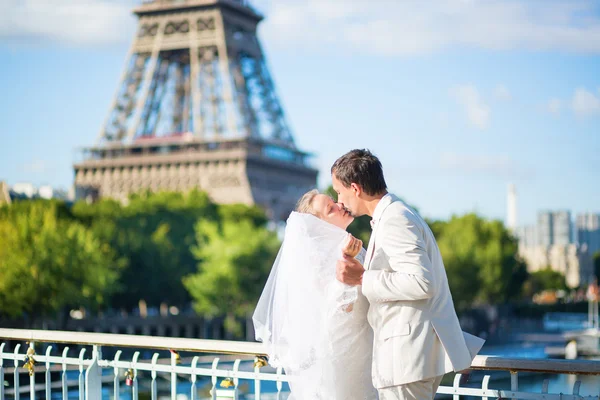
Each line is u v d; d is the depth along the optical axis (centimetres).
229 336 14188
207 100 19925
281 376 1170
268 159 19625
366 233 10388
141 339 1298
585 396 1033
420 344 968
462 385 1124
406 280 951
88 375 1345
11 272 8956
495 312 17038
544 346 15575
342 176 1041
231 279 12119
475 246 16125
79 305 9806
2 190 13788
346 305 1055
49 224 9431
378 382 998
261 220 16812
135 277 12825
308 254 1073
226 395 1220
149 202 15875
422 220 1011
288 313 1080
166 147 19850
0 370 1486
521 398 1070
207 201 16425
